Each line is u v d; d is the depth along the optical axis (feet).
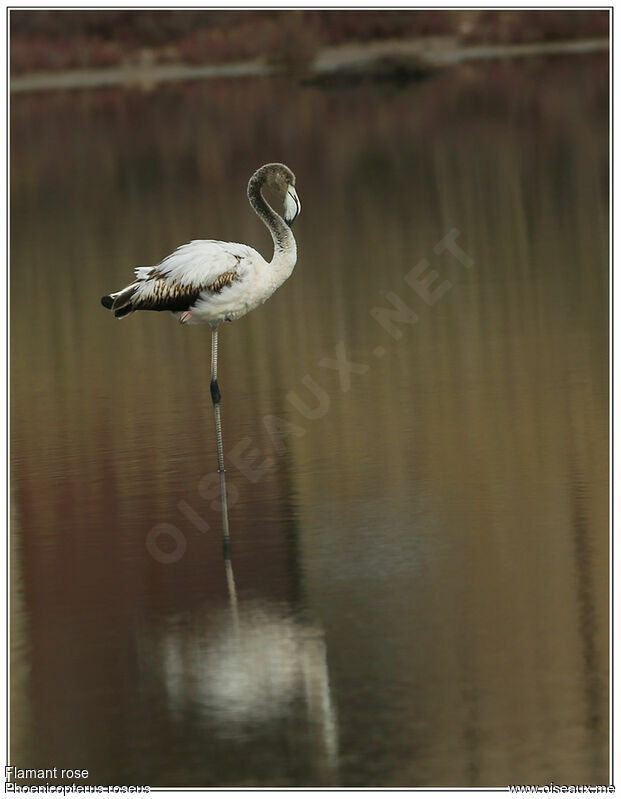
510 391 46.88
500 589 31.83
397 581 32.65
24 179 106.22
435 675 28.02
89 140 123.03
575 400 45.37
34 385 52.80
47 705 27.91
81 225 85.51
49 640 30.68
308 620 30.81
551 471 39.32
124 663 29.35
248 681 28.40
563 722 26.32
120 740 26.37
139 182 100.22
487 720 26.27
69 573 34.30
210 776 25.25
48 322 62.95
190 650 29.76
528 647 29.04
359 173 96.63
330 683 28.07
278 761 25.31
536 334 53.93
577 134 104.42
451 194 85.81
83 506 38.99
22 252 78.89
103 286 68.23
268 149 110.42
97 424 46.96
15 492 40.55
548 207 79.15
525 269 65.26
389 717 26.73
